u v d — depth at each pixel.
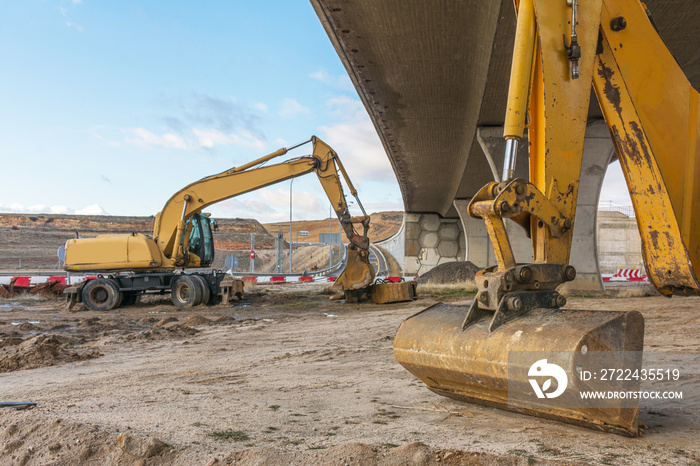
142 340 11.48
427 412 4.76
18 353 8.98
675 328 10.34
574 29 4.30
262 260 79.81
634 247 53.66
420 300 20.98
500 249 4.18
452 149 30.09
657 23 14.16
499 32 13.73
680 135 4.66
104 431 3.96
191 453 3.58
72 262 19.97
